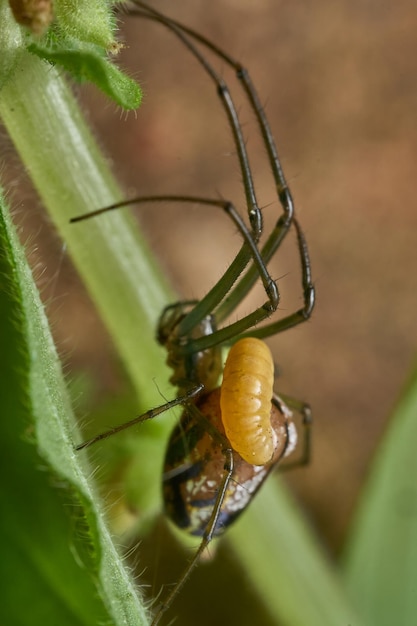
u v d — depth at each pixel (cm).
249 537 9
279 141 11
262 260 7
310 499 10
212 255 11
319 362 11
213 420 7
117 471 8
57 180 8
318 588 9
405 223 11
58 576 7
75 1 7
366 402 11
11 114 7
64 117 8
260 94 12
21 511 6
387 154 11
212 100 11
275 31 12
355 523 8
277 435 7
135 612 7
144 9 8
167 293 8
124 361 8
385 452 8
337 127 11
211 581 9
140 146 11
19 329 6
